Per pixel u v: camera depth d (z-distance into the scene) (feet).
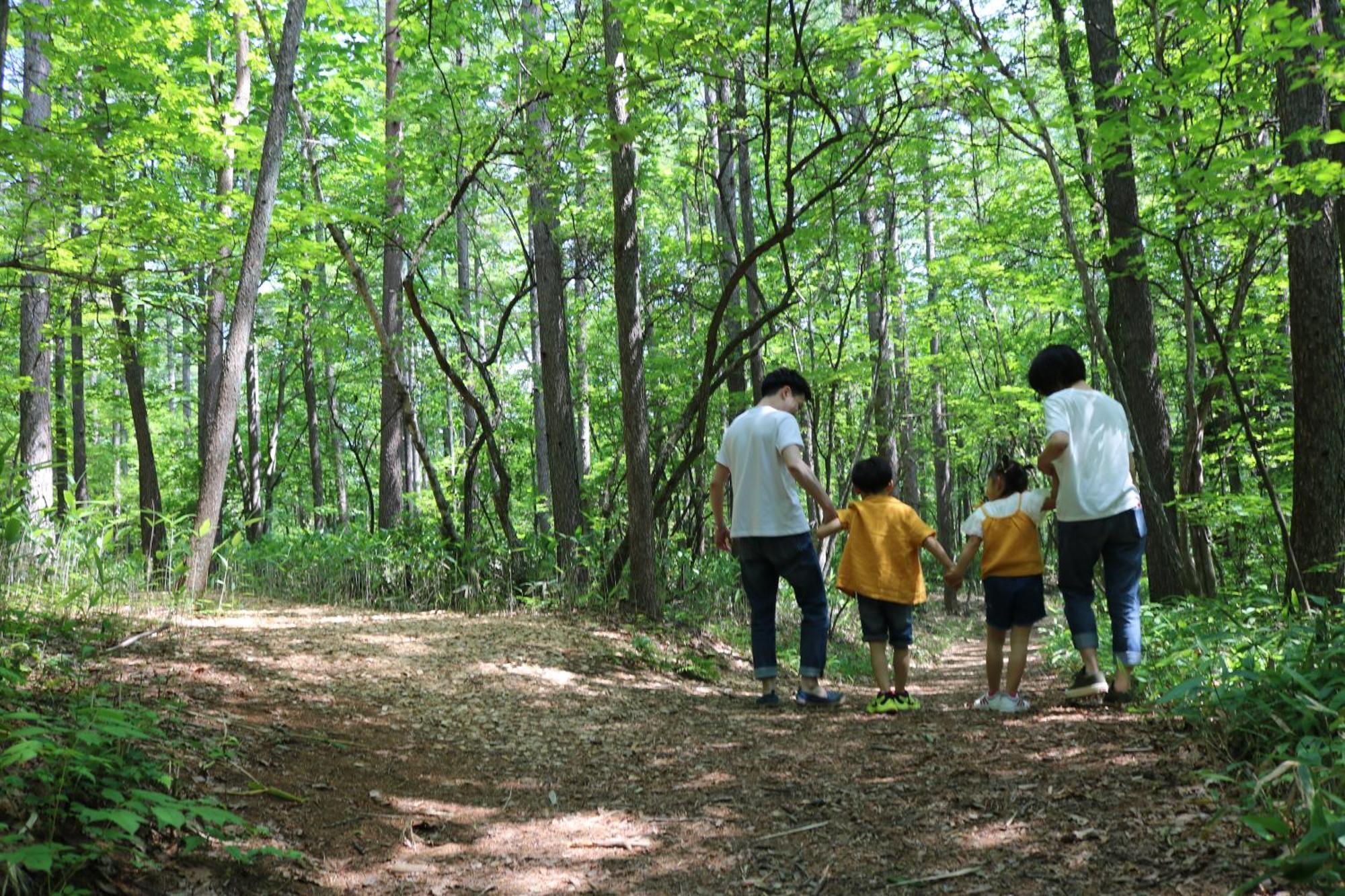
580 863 8.87
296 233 36.19
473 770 11.72
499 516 29.04
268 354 66.64
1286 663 10.96
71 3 30.45
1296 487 20.33
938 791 10.34
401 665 16.42
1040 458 14.40
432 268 67.21
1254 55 17.81
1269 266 29.53
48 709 9.48
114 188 29.40
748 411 16.75
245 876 7.75
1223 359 21.61
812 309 39.86
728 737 13.91
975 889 7.68
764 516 16.24
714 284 38.91
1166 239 21.24
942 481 73.56
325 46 39.93
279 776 10.14
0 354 45.42
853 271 41.98
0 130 25.82
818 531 16.40
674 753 12.96
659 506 27.09
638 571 26.04
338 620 20.79
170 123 32.19
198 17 39.34
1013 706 14.58
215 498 25.16
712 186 43.45
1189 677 13.19
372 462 87.61
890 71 21.91
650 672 19.25
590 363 53.42
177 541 23.75
